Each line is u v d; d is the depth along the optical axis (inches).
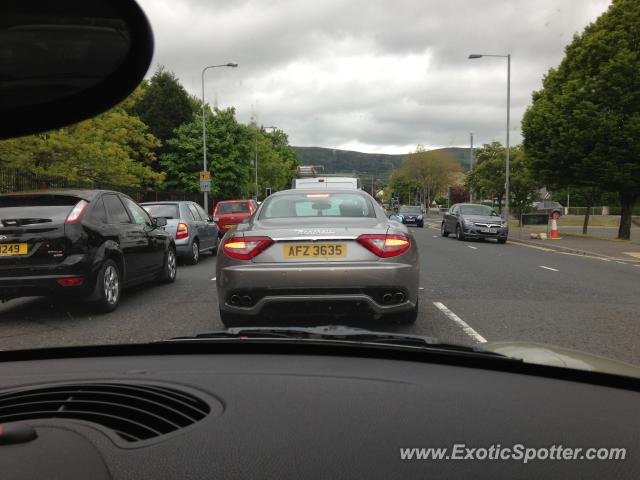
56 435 63.7
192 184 1619.1
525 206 1443.2
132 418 71.5
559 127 880.3
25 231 247.0
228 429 68.4
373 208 228.7
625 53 828.6
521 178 1378.0
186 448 62.8
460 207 938.7
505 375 93.5
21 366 103.3
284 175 2970.0
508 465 60.4
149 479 55.9
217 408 75.9
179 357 106.7
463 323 241.0
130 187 962.1
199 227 522.0
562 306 289.0
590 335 220.8
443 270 456.8
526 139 964.6
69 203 262.2
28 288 245.3
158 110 1815.9
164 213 496.7
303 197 235.6
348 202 231.1
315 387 85.7
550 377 92.8
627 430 70.6
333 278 189.9
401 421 71.7
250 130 1748.3
